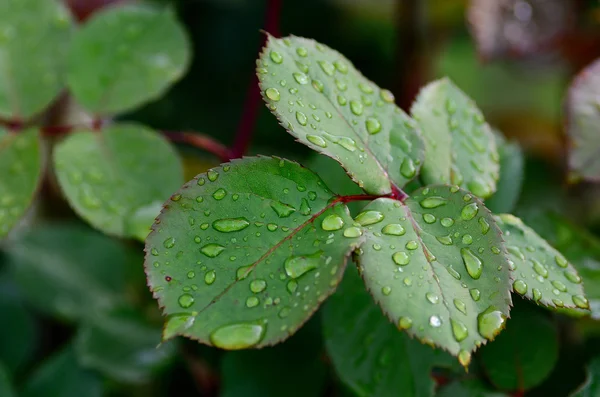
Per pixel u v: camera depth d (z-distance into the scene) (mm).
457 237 273
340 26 597
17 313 403
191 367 368
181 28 356
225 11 593
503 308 265
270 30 364
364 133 285
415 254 270
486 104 603
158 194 333
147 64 352
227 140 574
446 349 260
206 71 594
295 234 272
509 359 310
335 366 304
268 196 275
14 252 420
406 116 291
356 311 307
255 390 329
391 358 303
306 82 284
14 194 332
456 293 266
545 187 468
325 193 277
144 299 411
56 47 353
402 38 492
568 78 481
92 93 348
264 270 267
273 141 555
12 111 348
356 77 292
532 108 586
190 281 266
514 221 292
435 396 307
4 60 350
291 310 263
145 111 572
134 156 337
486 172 299
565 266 286
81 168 333
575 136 317
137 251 436
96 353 358
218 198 274
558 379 332
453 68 627
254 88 360
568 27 436
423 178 294
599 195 459
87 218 325
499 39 436
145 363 359
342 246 269
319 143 277
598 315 303
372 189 280
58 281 414
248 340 261
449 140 301
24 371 404
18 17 353
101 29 353
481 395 307
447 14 522
